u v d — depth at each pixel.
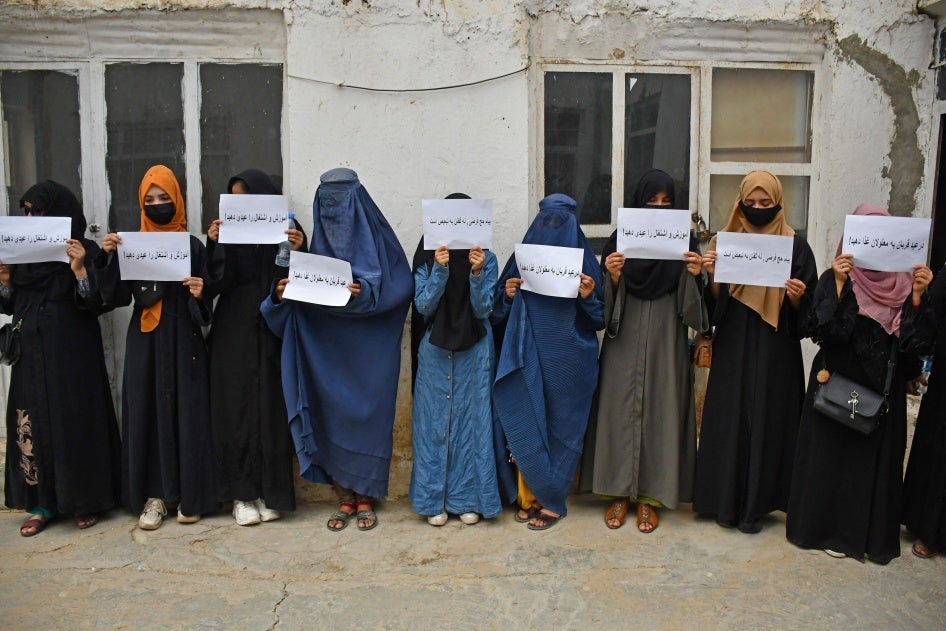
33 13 3.81
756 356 3.52
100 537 3.57
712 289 3.59
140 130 4.03
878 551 3.33
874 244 3.16
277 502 3.69
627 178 4.29
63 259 3.44
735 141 4.36
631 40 4.14
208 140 4.05
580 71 4.16
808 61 4.30
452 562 3.36
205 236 4.11
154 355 3.60
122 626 2.86
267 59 3.99
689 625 2.88
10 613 2.93
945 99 4.19
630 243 3.43
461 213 3.44
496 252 4.04
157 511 3.68
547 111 4.17
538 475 3.67
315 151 3.89
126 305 3.72
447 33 3.88
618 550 3.46
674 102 4.27
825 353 3.37
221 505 3.73
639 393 3.64
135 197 4.07
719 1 4.07
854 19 4.14
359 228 3.59
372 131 3.91
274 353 3.68
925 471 3.41
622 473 3.69
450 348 3.58
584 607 3.00
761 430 3.53
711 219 4.41
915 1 4.16
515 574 3.25
